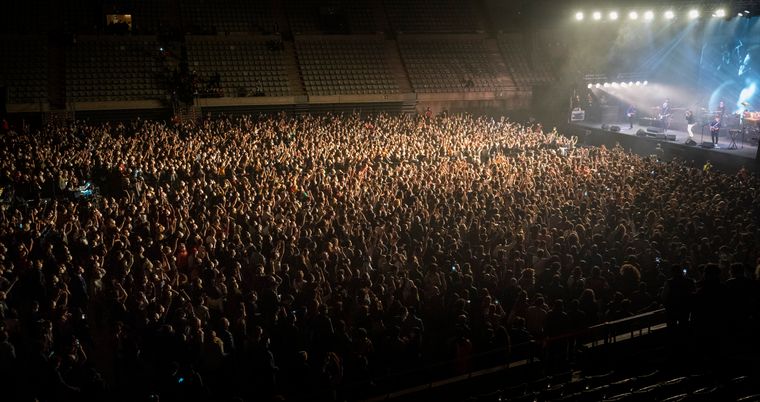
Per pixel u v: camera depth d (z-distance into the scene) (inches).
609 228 745.0
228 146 1306.6
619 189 917.2
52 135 1380.4
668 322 467.2
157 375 452.8
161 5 1926.7
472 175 1045.2
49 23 1791.3
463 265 608.1
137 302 514.0
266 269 595.8
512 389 442.6
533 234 714.8
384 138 1433.3
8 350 434.6
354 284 555.8
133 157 1103.6
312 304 505.0
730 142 1477.6
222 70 1823.3
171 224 735.7
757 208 829.8
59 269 584.7
